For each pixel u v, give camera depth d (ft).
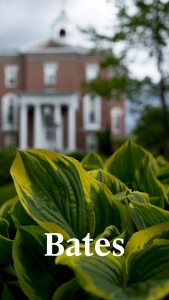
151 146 72.28
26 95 165.27
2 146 172.76
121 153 6.70
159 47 52.06
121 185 4.83
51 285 3.58
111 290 2.59
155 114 62.85
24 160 3.72
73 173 3.89
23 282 3.52
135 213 3.87
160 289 2.54
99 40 55.26
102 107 172.45
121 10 49.78
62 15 179.83
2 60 176.04
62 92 164.04
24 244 3.70
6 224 4.30
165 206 5.55
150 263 3.23
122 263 3.15
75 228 3.73
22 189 3.58
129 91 58.23
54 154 3.90
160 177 7.51
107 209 3.97
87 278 2.49
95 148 170.81
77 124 172.04
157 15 47.93
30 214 3.43
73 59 171.22
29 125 171.12
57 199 3.73
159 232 3.37
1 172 35.94
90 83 60.23
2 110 174.50
